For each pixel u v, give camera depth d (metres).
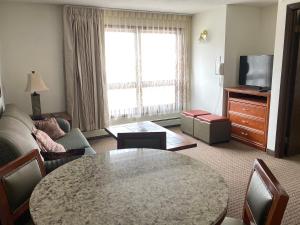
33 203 1.16
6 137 1.92
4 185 1.29
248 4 4.43
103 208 1.11
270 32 4.66
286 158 3.71
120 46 4.74
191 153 3.95
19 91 4.14
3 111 3.20
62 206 1.13
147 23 4.91
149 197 1.19
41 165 1.62
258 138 4.07
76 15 4.23
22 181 1.41
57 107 4.47
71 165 1.58
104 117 4.70
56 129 3.42
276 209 1.06
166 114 5.45
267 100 3.83
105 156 1.72
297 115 3.73
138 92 5.05
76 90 4.42
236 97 4.52
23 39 4.06
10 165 1.37
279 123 3.64
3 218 1.25
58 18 4.23
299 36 3.45
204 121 4.35
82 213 1.08
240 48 4.74
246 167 3.41
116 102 4.89
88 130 4.60
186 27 5.29
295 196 2.68
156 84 5.23
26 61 4.13
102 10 4.45
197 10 4.82
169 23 5.11
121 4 4.18
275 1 4.18
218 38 4.69
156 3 4.14
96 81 4.56
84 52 4.37
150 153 1.78
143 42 4.95
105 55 4.61
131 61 4.88
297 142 3.83
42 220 1.03
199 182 1.34
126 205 1.13
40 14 4.11
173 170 1.49
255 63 4.36
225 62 4.63
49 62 4.29
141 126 3.73
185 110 5.59
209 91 5.05
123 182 1.34
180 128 5.39
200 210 1.09
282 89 3.55
